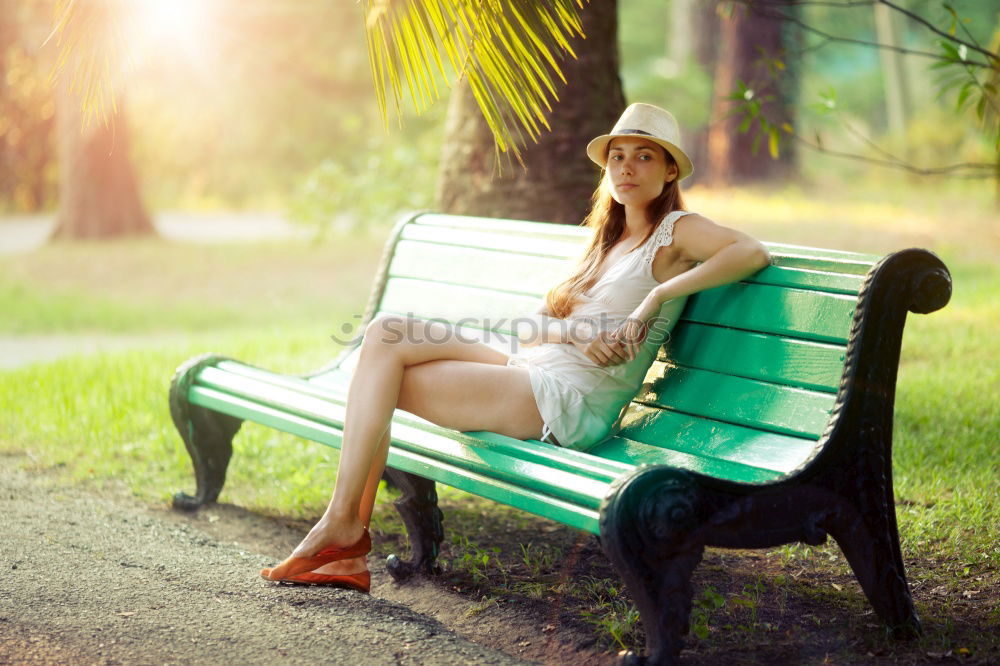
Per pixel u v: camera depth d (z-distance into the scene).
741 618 4.10
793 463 3.67
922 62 35.97
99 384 8.41
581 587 4.49
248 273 18.39
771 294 4.09
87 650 3.59
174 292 17.02
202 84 26.03
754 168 26.05
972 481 5.52
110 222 23.23
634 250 4.37
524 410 4.18
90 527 5.16
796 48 23.42
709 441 4.03
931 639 3.84
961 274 13.66
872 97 47.00
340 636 3.79
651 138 4.26
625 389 4.31
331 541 4.14
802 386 3.88
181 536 5.11
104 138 23.06
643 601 3.33
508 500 3.82
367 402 4.12
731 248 4.07
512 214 7.48
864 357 3.67
